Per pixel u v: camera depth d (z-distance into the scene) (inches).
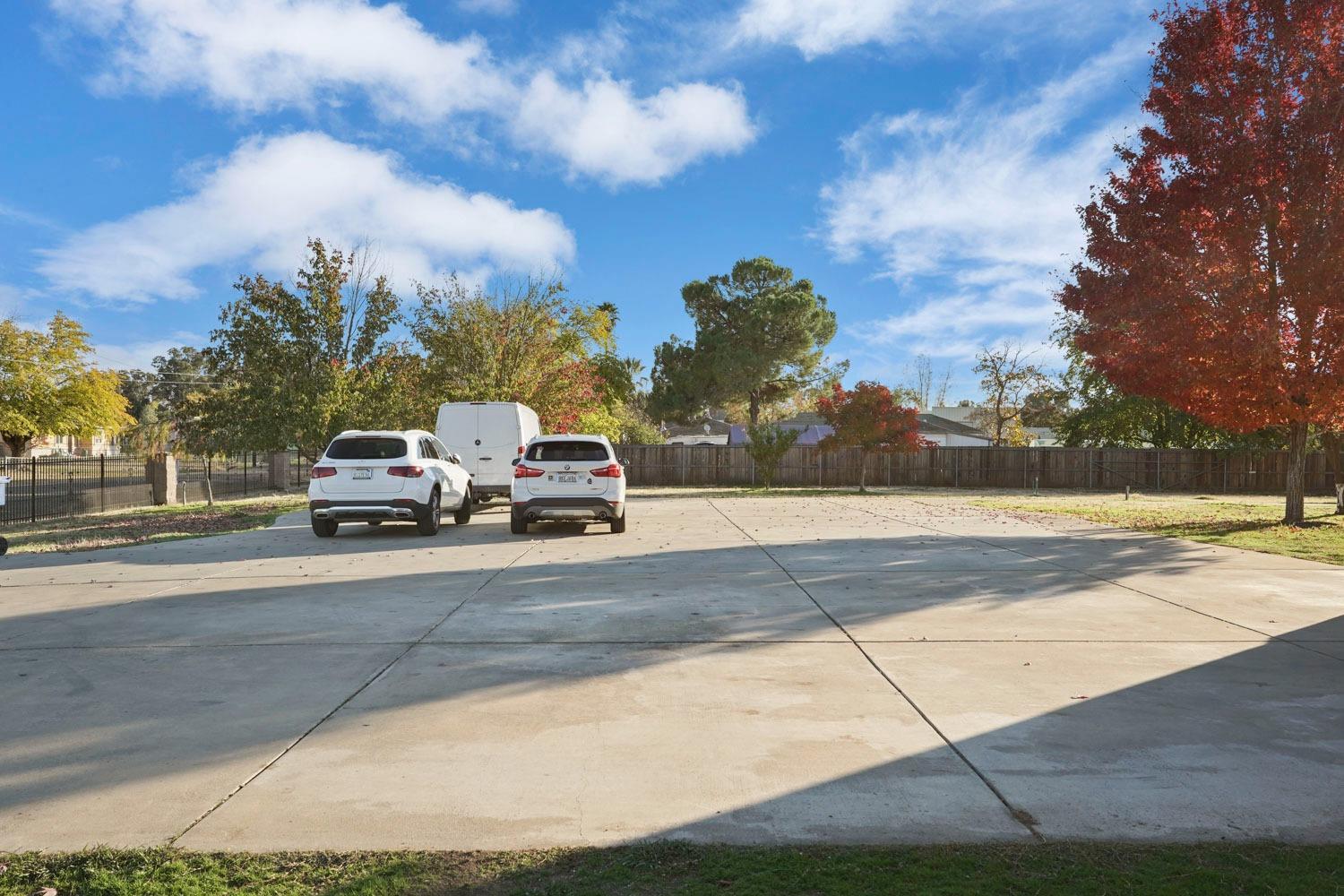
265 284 882.8
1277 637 251.3
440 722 174.1
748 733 166.7
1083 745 159.3
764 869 112.5
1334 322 553.3
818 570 391.2
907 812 130.4
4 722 175.3
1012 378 1807.3
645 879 110.0
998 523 661.3
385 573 383.2
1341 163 548.1
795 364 2146.9
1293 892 106.3
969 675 209.6
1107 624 271.0
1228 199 572.4
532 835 122.9
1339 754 155.6
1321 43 568.4
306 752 157.3
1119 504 970.1
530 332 1133.1
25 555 472.4
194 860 115.4
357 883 108.8
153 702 188.5
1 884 109.6
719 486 1454.2
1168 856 116.2
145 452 1397.6
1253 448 1406.3
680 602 308.8
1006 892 106.6
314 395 867.4
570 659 226.5
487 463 733.9
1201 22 597.9
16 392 1819.6
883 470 1464.1
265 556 454.0
